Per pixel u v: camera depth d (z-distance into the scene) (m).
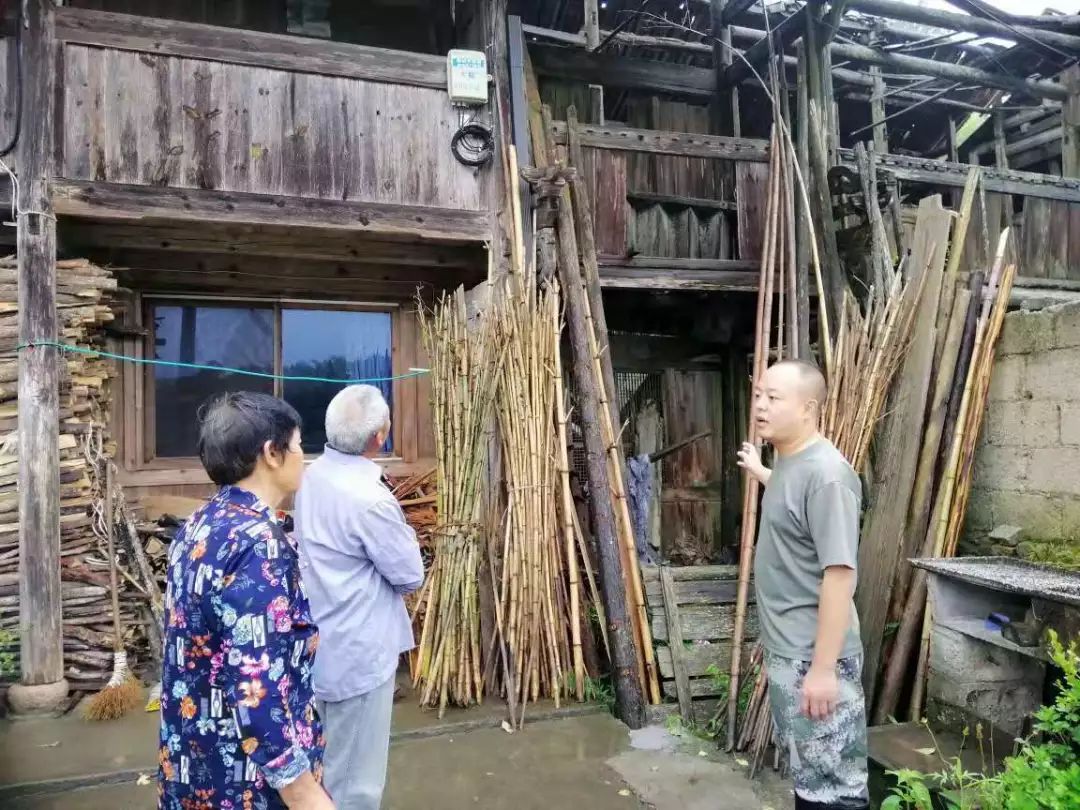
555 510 3.81
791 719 2.14
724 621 3.91
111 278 3.97
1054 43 6.07
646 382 5.90
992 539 3.75
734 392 6.02
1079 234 5.45
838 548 1.99
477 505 3.69
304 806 1.37
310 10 5.49
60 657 3.66
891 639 3.59
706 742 3.34
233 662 1.34
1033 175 5.33
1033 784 1.95
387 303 5.37
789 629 2.15
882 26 7.05
